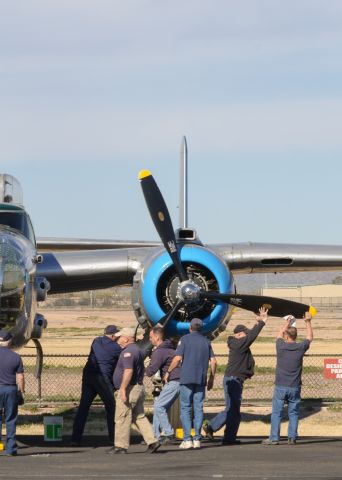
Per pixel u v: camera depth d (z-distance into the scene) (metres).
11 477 33.00
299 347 44.19
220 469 35.06
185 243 49.03
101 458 39.12
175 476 33.12
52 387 77.00
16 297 44.47
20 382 40.78
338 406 62.59
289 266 53.66
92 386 45.75
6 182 51.91
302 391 73.94
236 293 48.94
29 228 50.12
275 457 38.94
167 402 43.91
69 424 55.53
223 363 98.38
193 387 42.75
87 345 135.75
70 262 50.88
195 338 42.97
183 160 55.88
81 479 32.41
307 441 45.66
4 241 44.78
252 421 57.25
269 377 84.69
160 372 45.62
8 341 41.03
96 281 52.25
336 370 65.62
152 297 47.78
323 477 32.75
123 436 41.12
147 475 33.44
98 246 60.91
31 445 45.38
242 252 52.56
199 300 47.28
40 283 48.28
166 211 48.56
